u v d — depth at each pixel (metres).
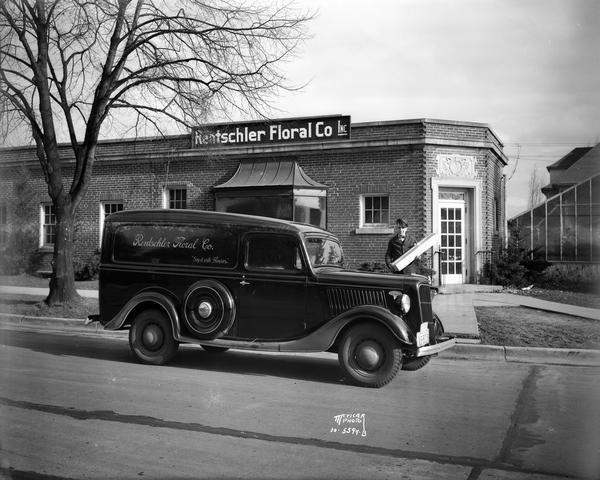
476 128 16.59
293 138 17.52
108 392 6.47
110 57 12.52
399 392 6.59
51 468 4.21
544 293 14.97
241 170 18.02
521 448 4.68
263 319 7.44
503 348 8.90
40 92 12.62
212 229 7.80
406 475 4.12
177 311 7.88
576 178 16.72
